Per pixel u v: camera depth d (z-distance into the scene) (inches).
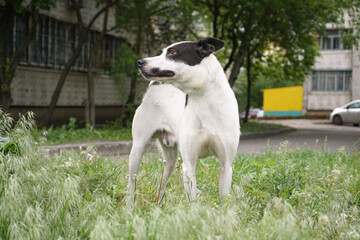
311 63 931.3
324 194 173.5
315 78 1461.6
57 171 163.5
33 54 677.9
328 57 1438.2
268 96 1476.4
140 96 679.1
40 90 691.4
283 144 273.4
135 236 108.1
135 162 187.5
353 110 1000.2
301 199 162.2
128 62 721.6
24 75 657.0
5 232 122.5
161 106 184.4
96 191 163.2
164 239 104.9
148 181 193.6
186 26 836.6
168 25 857.5
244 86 1358.3
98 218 118.8
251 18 697.0
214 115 159.5
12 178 132.7
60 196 132.6
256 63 997.8
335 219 146.5
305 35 838.5
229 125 160.2
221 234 113.0
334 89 1445.6
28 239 117.0
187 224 104.3
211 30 975.6
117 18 724.7
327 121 1202.6
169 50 156.0
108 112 880.3
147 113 187.5
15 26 640.4
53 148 399.2
